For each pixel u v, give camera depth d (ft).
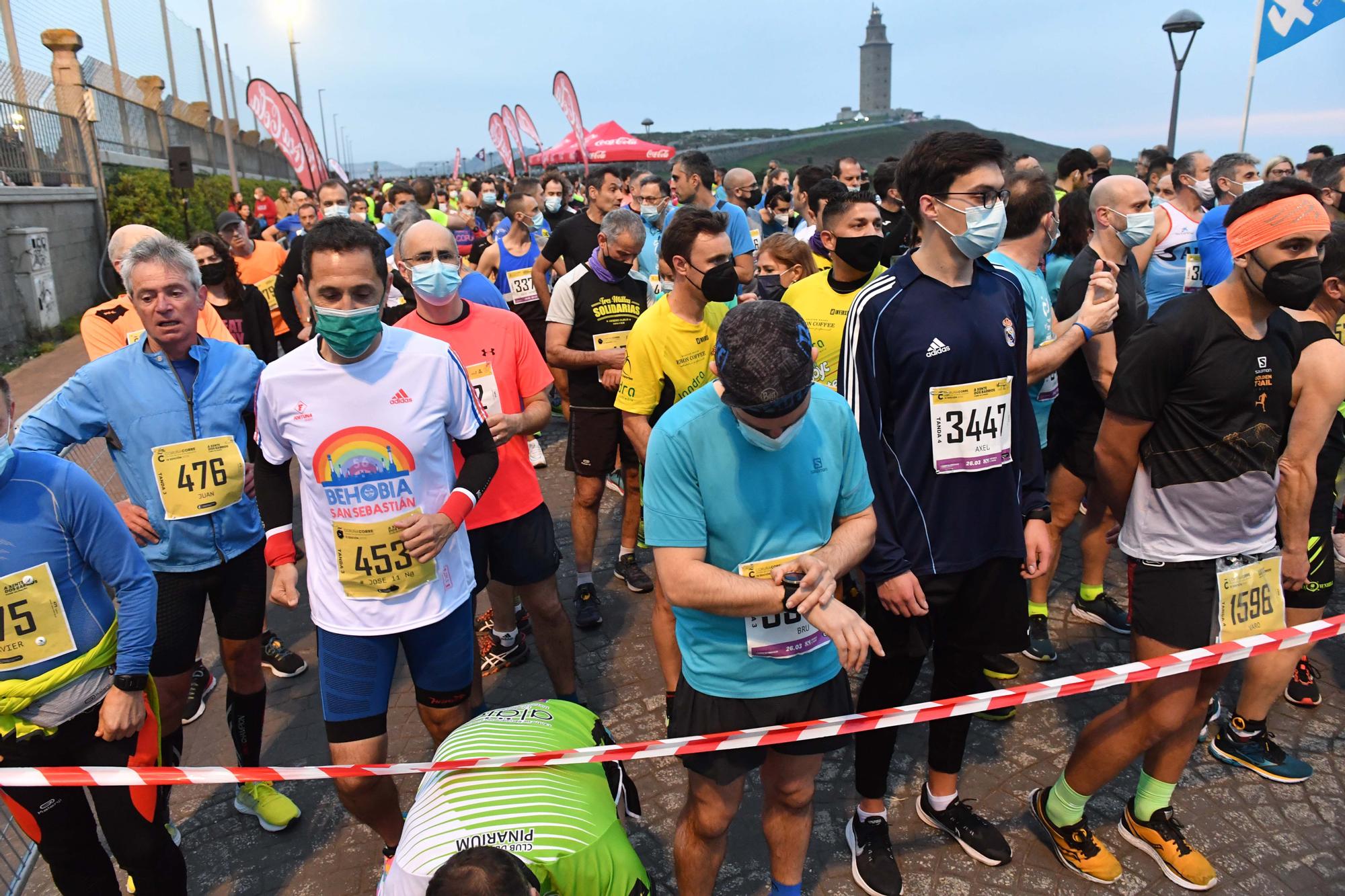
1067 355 11.07
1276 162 25.76
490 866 5.65
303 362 8.29
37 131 42.86
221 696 13.85
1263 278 8.03
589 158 77.10
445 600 8.86
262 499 8.89
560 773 7.43
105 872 8.58
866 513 7.59
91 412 9.86
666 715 12.67
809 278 12.89
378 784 8.74
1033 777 11.03
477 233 32.96
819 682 7.64
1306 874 9.36
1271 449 8.61
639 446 12.16
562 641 12.10
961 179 8.09
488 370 11.28
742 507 6.97
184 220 55.62
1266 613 8.91
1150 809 9.57
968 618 9.35
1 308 35.96
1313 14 26.84
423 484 8.56
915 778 11.07
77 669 7.80
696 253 11.10
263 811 10.71
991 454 8.73
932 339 8.43
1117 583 16.25
